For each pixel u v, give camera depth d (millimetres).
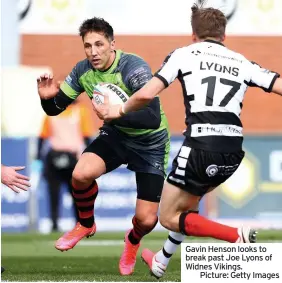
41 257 29219
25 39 50219
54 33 50531
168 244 20594
